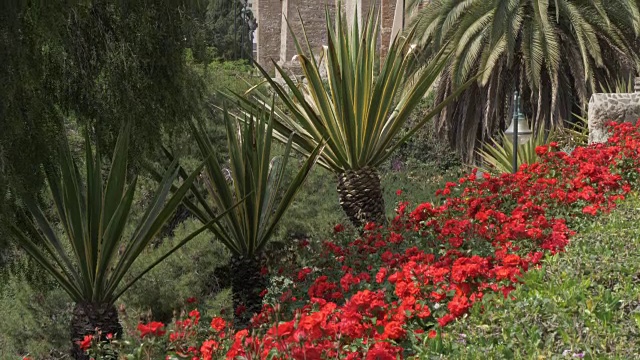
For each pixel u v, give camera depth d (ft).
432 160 66.13
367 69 28.22
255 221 24.94
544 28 57.72
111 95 27.12
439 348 14.24
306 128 29.37
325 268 22.62
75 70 26.94
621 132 35.53
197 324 17.10
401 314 14.87
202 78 30.68
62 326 37.76
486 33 60.23
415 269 17.11
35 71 24.67
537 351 12.98
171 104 27.66
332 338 13.57
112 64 27.20
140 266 38.78
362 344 13.64
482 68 59.57
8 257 25.84
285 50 139.95
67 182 21.72
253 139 25.67
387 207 50.16
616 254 18.88
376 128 28.68
